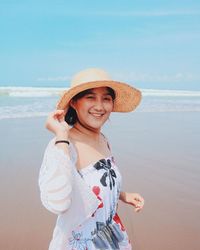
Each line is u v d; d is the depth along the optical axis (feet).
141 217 14.90
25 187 18.13
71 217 6.54
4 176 19.62
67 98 6.95
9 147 25.70
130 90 7.65
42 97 63.16
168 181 19.63
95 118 7.08
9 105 49.80
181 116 44.16
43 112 43.09
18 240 12.76
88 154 7.02
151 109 51.11
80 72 7.23
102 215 6.84
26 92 70.08
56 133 6.52
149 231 13.75
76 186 6.41
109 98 7.28
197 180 20.02
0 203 15.84
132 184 18.92
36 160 23.03
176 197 17.42
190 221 14.85
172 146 27.63
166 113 46.70
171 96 83.46
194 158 24.50
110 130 32.60
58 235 6.73
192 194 17.94
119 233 7.13
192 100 71.05
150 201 16.70
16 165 21.72
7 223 13.97
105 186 6.88
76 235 6.72
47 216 14.84
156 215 15.20
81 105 7.05
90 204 6.54
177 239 13.26
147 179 19.83
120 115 42.45
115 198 7.13
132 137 30.14
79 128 7.25
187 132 33.53
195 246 12.82
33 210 15.35
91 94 7.00
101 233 6.84
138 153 25.09
